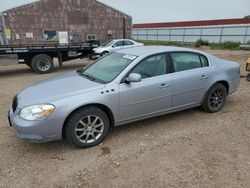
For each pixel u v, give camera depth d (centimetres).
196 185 268
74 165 309
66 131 336
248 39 3153
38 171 298
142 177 282
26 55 1050
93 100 337
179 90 417
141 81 378
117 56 425
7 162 318
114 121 367
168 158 320
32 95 341
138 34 4641
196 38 3709
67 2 2670
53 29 2652
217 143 358
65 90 345
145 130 405
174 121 441
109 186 269
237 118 450
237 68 500
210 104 469
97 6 2866
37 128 312
